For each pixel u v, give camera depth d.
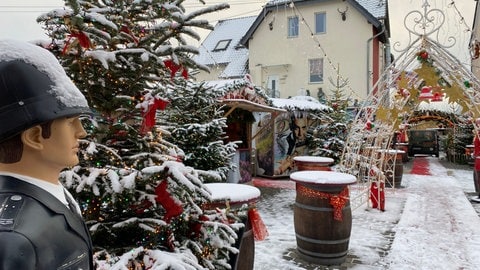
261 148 12.27
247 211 3.14
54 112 0.98
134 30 2.35
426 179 12.11
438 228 6.01
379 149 7.75
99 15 1.91
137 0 2.14
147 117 2.21
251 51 20.17
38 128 0.97
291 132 12.34
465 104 6.25
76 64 2.14
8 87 0.94
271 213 7.22
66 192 1.12
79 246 0.96
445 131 22.55
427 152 22.53
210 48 23.12
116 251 2.16
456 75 6.25
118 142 2.44
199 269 2.08
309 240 4.47
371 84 17.77
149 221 2.16
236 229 2.74
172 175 1.97
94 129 2.30
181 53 2.27
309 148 12.62
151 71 2.40
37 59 1.02
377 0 18.91
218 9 2.06
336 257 4.43
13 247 0.76
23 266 0.76
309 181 4.32
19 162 0.96
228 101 7.17
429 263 4.47
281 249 4.98
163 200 2.07
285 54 19.38
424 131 22.69
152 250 2.06
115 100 2.28
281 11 19.27
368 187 7.71
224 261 2.55
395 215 7.03
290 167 12.25
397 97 6.88
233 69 20.94
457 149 18.12
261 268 4.31
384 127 7.33
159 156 2.34
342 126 11.70
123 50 2.13
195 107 5.53
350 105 15.96
